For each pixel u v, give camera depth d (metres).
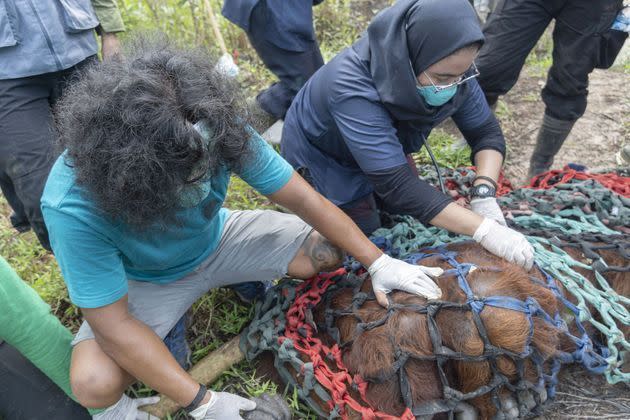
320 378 1.62
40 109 2.18
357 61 1.91
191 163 1.18
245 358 2.00
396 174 1.87
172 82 1.21
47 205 1.37
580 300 1.66
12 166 2.10
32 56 2.09
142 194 1.17
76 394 1.63
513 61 2.67
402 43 1.72
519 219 2.01
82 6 2.29
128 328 1.49
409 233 2.11
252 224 1.94
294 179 1.68
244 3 2.72
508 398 1.61
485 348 1.45
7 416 1.79
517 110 3.65
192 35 4.20
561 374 1.93
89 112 1.16
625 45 4.19
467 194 2.34
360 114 1.87
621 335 1.65
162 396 1.86
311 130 2.17
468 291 1.52
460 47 1.65
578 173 2.29
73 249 1.39
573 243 1.87
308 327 1.78
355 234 1.72
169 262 1.71
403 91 1.77
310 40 2.91
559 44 2.54
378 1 5.07
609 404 1.84
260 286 2.23
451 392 1.48
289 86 3.05
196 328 2.22
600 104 3.62
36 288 2.41
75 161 1.21
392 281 1.63
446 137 3.28
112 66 1.25
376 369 1.51
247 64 4.13
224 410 1.56
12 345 1.74
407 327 1.51
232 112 1.28
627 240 1.84
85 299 1.44
